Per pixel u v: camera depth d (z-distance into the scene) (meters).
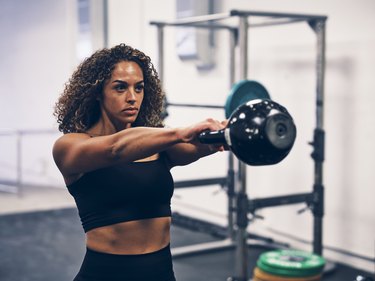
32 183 6.51
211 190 4.60
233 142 0.98
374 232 3.38
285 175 3.92
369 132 3.36
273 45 3.94
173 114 4.89
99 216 1.29
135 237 1.31
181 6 4.46
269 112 0.97
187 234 4.39
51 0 6.05
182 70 4.75
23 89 6.50
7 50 6.62
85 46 5.76
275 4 3.93
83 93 1.32
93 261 1.31
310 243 3.78
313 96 3.69
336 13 3.51
